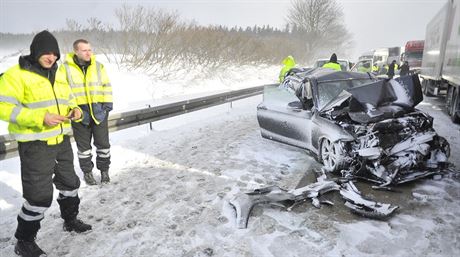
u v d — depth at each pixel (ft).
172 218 12.79
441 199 14.12
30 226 10.10
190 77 57.11
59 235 11.66
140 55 52.21
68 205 11.46
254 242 11.22
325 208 13.52
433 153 16.53
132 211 13.33
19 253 10.40
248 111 36.81
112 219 12.72
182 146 22.18
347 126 16.42
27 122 9.14
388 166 15.24
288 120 20.52
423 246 10.93
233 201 13.30
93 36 52.80
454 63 31.53
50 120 9.30
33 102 9.62
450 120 31.99
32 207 9.95
